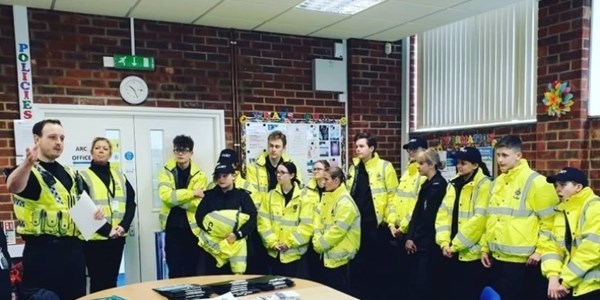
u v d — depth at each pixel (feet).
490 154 14.20
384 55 17.38
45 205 8.88
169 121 14.69
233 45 15.29
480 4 13.01
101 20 13.65
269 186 13.75
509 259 10.01
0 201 12.50
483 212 10.67
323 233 12.12
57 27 13.16
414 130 17.53
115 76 13.85
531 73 13.12
